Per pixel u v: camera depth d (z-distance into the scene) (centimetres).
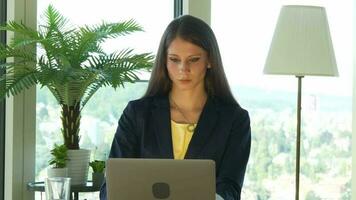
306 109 371
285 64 239
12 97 332
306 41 238
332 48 244
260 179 369
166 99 221
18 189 338
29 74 307
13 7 334
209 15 359
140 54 324
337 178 376
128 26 328
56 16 324
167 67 216
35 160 343
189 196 158
